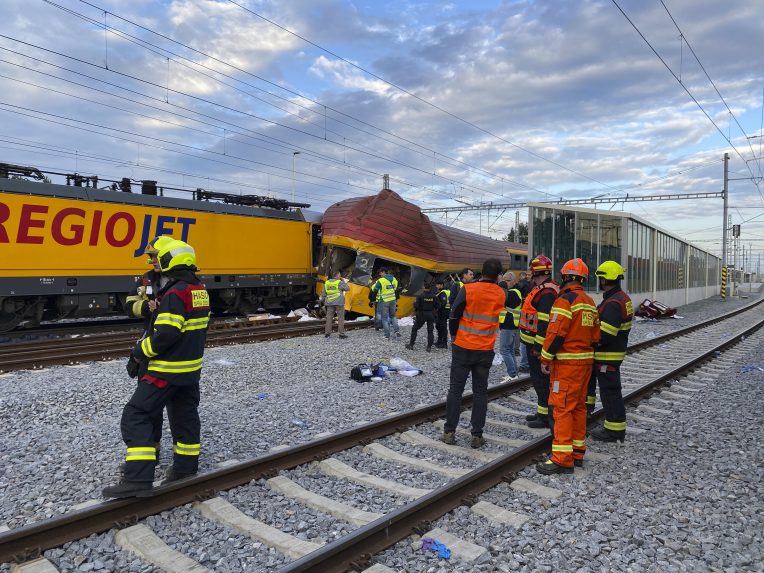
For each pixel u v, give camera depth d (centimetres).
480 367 580
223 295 1788
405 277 1827
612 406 605
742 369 1075
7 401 696
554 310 506
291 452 505
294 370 952
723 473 512
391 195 1841
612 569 345
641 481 492
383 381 886
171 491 416
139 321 1694
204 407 695
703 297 4438
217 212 1716
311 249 2023
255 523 391
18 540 342
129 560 347
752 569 348
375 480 480
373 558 349
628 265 2247
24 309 1370
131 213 1497
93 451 524
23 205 1288
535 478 499
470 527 397
